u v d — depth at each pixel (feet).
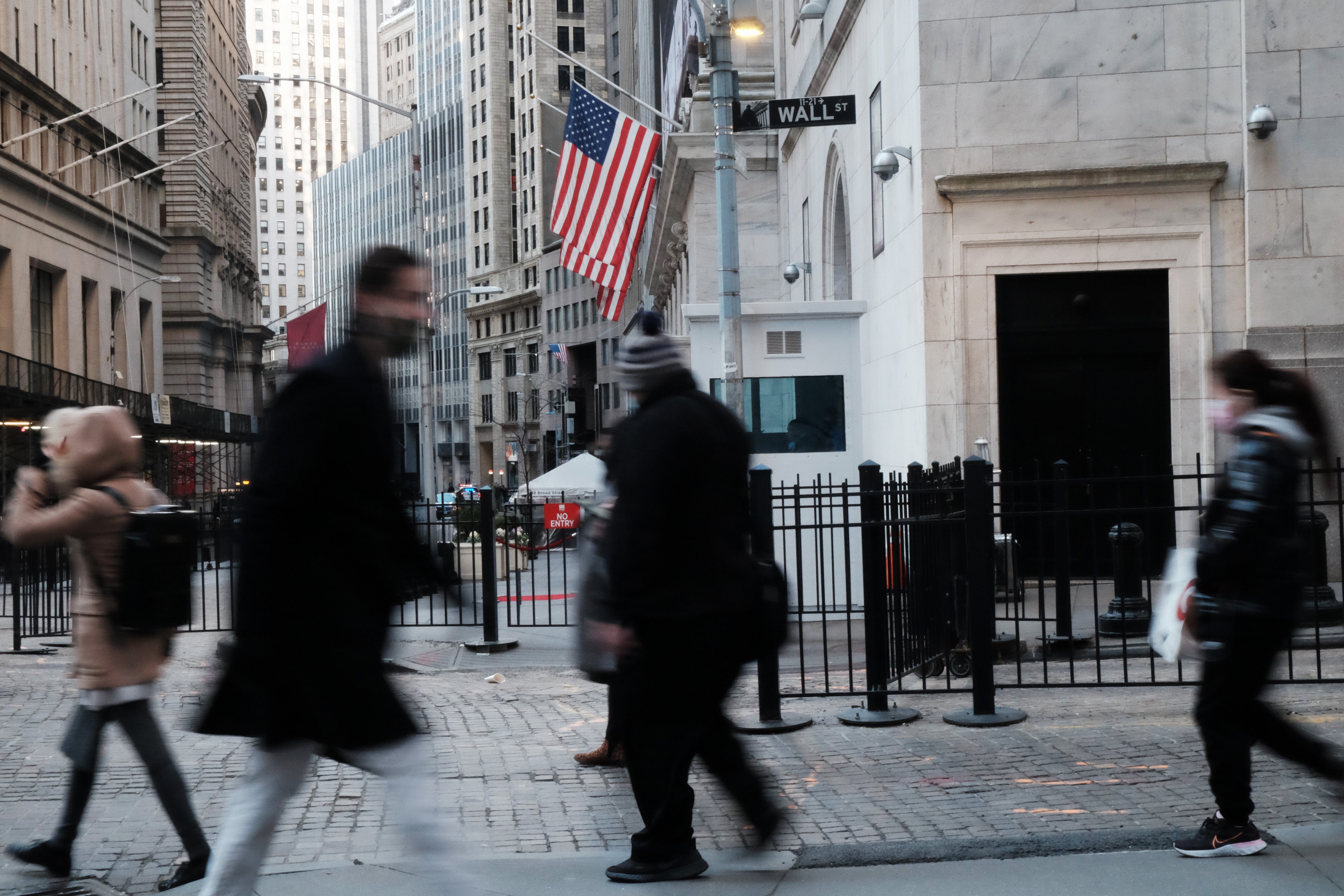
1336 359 45.80
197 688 31.65
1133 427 48.57
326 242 538.88
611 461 14.83
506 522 46.65
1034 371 48.98
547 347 339.57
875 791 18.72
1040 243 47.93
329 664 11.34
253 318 294.46
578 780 20.36
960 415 48.08
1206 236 47.34
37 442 113.91
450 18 422.41
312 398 11.30
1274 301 46.29
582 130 58.34
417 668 35.65
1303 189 46.19
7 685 32.63
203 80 231.71
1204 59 47.50
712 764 14.26
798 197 91.09
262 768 11.91
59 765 21.81
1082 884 13.92
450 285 422.00
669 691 13.74
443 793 19.47
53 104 148.36
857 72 63.62
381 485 11.68
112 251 169.99
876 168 51.55
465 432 411.54
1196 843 14.70
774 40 101.65
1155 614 17.56
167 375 220.64
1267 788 17.76
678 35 107.14
